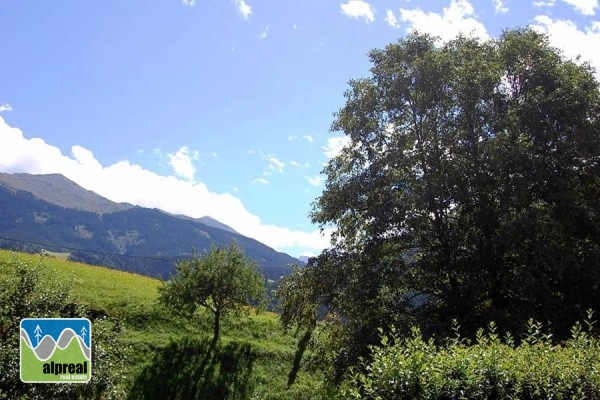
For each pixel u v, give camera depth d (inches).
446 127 820.0
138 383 1000.9
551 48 880.9
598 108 806.5
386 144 874.1
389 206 782.5
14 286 464.8
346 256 847.7
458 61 884.0
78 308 500.1
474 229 775.1
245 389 1080.8
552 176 741.3
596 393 265.0
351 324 807.7
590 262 706.2
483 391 266.4
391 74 874.8
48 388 425.1
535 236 692.1
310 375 1180.5
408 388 270.8
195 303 1284.4
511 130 746.2
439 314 765.3
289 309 920.3
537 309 726.5
